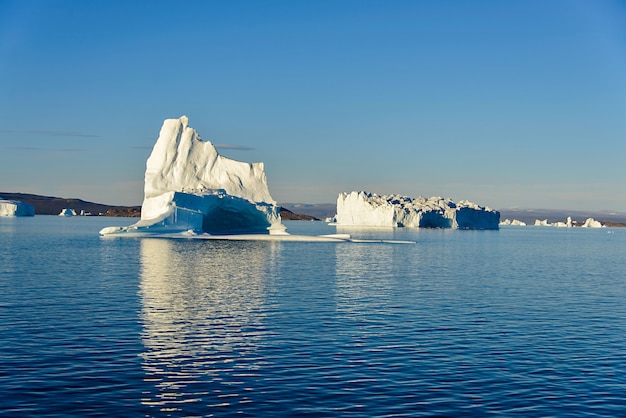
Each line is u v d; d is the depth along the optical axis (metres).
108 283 40.78
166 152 105.44
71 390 18.39
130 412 16.86
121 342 24.06
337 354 22.81
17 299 33.50
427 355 22.89
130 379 19.55
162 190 103.44
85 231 124.75
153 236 92.12
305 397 18.14
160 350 23.02
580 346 24.72
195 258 61.19
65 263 54.25
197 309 31.50
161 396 18.09
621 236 184.50
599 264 68.50
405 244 100.44
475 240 126.56
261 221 106.38
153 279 43.38
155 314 29.83
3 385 18.66
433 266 59.91
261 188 107.31
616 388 19.39
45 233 114.50
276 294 37.38
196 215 94.69
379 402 17.83
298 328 27.27
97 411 16.86
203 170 106.19
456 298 37.28
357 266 57.38
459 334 26.59
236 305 32.94
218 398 18.00
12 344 23.33
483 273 54.12
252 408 17.27
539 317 31.08
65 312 29.88
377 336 25.89
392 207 194.75
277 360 21.92
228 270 50.44
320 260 62.88
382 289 40.81
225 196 97.31
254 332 26.33
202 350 23.14
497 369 21.22
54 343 23.67
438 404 17.75
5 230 127.62
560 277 52.00
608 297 38.84
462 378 20.14
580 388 19.36
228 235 98.62
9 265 52.03
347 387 19.06
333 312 31.39
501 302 36.00
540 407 17.69
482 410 17.38
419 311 32.22
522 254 84.75
